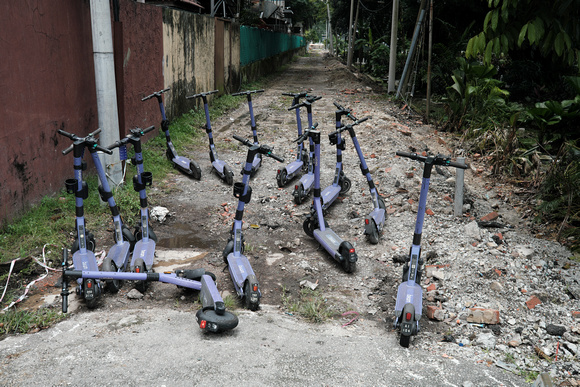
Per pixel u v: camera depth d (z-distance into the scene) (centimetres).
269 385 302
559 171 713
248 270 455
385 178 799
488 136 1012
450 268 510
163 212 652
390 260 548
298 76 2741
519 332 406
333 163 915
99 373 304
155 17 993
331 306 451
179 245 579
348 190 743
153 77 995
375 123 1221
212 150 845
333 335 392
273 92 1905
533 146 948
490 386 320
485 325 415
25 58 560
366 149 997
